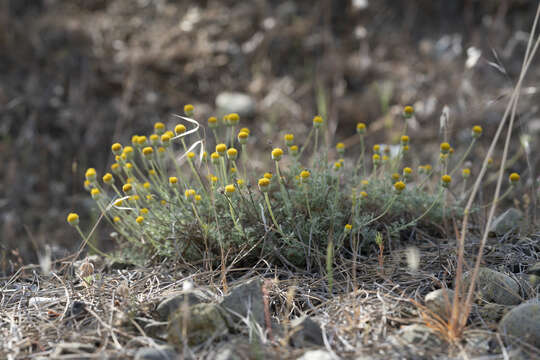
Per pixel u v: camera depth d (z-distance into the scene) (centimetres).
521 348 87
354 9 200
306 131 175
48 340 90
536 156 139
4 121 168
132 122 177
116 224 112
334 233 102
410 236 107
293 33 203
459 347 87
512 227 107
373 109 180
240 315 89
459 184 128
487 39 197
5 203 139
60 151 166
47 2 206
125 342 90
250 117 181
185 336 87
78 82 183
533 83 176
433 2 213
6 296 99
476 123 160
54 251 117
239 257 101
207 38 201
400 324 91
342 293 96
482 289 94
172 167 147
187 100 186
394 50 201
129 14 207
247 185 101
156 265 104
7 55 183
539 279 96
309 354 86
